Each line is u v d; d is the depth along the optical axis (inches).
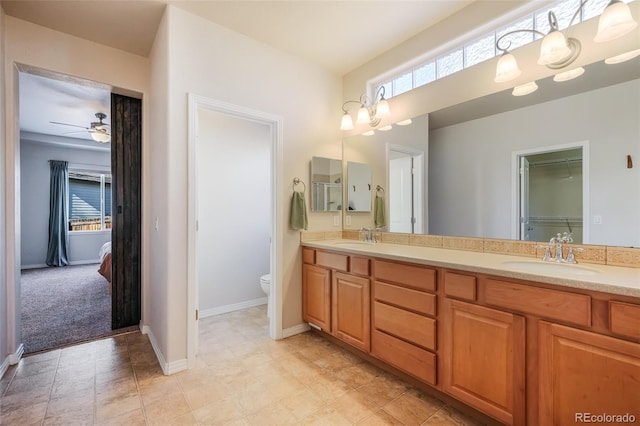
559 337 49.1
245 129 142.1
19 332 89.7
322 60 112.8
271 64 103.0
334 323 96.5
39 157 237.1
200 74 87.4
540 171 71.1
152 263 102.8
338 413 65.2
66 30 92.2
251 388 74.6
